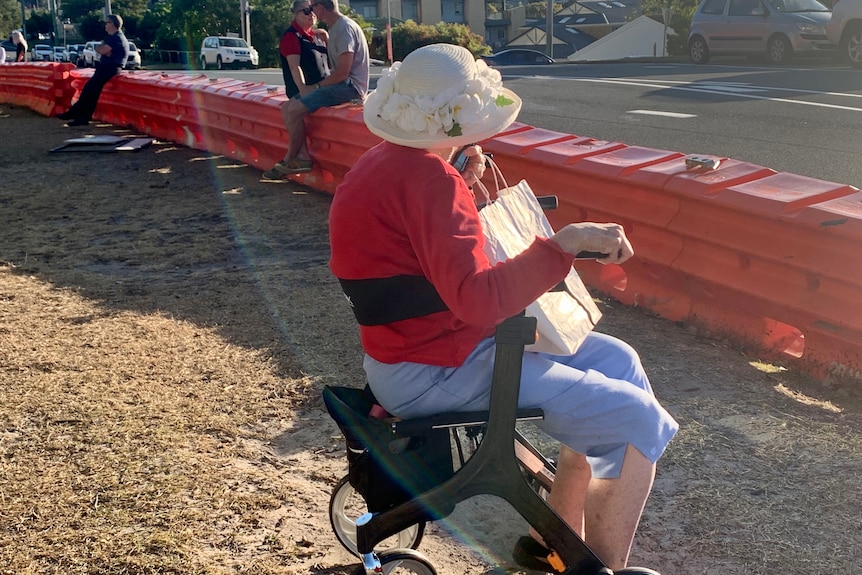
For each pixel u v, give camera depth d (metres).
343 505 2.79
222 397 3.87
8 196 8.41
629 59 25.53
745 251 4.16
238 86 10.45
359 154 7.47
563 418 2.26
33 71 15.91
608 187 4.96
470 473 2.27
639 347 4.38
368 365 2.33
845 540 2.82
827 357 3.92
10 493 3.11
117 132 12.88
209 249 6.38
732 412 3.67
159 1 79.62
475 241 2.04
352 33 8.08
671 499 3.09
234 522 2.97
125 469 3.27
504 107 2.18
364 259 2.17
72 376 4.07
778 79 15.45
